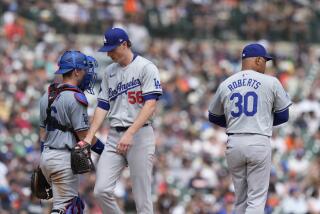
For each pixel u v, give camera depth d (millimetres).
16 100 85375
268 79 33969
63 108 32625
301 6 127125
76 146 32438
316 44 124500
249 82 34000
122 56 33375
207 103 94688
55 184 33000
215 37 122500
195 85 100375
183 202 71688
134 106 33500
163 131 86812
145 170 33656
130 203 69125
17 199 64750
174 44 115375
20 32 105688
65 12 114438
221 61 110812
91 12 115375
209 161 77438
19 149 75938
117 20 114938
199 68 106125
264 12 125562
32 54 98438
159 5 120750
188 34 121062
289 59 116500
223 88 34406
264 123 33812
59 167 32750
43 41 105062
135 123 32875
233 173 34531
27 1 113625
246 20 124312
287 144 85375
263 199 33812
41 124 33500
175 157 79000
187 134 85062
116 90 33656
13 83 89062
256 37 123562
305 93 102375
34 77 90625
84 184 64125
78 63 32906
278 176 76812
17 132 79000
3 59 94750
